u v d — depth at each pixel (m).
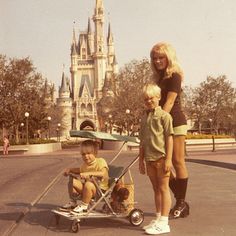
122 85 63.81
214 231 5.86
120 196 6.22
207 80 83.88
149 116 6.09
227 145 51.31
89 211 6.00
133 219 6.18
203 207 7.74
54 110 116.38
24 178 14.67
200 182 11.91
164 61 6.54
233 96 84.00
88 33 193.38
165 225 5.81
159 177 5.98
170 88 6.47
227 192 9.70
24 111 55.53
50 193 10.10
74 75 187.00
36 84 56.75
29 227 6.28
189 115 84.19
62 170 17.80
